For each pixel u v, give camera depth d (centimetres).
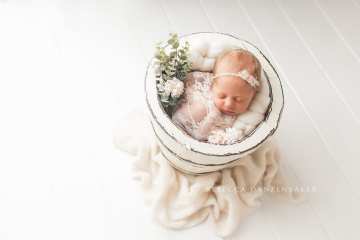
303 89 132
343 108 130
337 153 123
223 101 92
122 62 130
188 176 112
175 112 96
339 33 142
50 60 128
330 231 112
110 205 111
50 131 119
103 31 134
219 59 93
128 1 139
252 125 94
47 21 134
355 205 116
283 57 136
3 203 109
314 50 138
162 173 110
